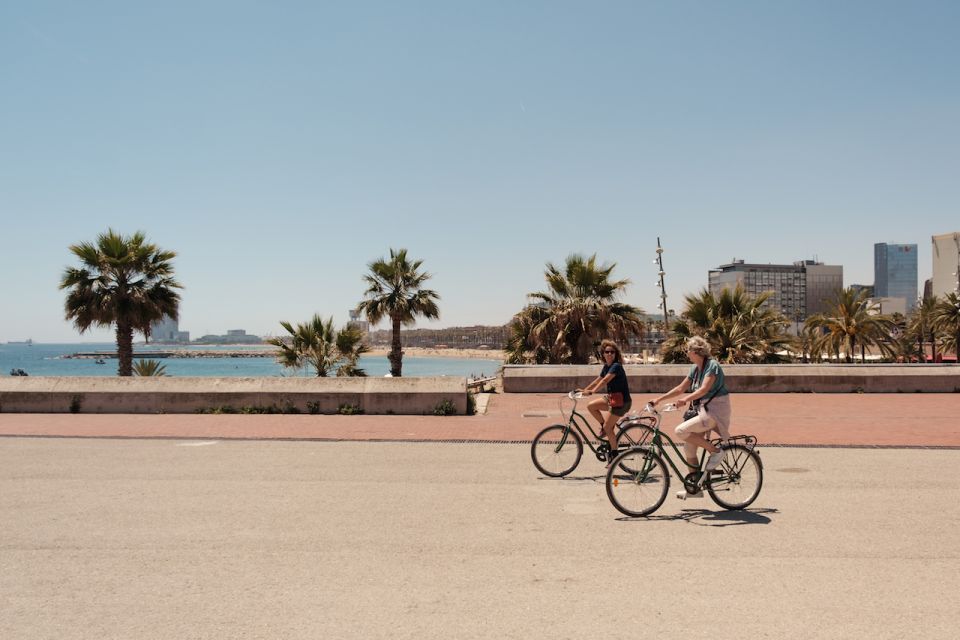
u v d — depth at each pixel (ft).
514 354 97.71
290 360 86.69
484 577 17.11
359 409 51.83
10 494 25.86
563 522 22.22
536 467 31.30
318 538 20.31
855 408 54.65
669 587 16.46
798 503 24.86
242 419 48.91
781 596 15.89
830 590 16.28
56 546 19.48
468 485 27.81
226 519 22.36
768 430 43.42
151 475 29.63
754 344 90.68
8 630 14.02
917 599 15.74
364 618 14.64
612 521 22.36
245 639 13.64
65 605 15.31
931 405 56.59
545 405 57.36
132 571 17.46
